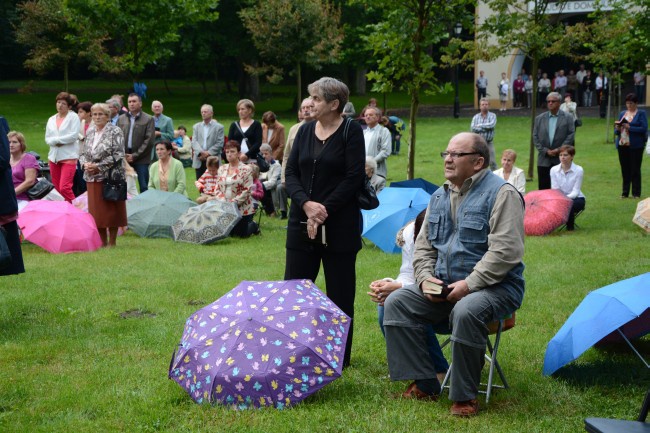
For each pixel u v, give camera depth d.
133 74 26.22
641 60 16.78
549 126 14.10
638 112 15.68
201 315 5.25
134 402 5.10
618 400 5.15
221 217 11.70
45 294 8.18
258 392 4.90
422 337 5.15
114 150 10.89
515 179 12.48
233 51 43.53
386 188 11.07
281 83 63.84
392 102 50.34
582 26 19.02
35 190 11.88
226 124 35.66
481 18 40.12
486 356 5.69
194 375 5.03
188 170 21.36
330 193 5.69
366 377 5.64
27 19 35.75
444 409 4.99
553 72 50.38
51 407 5.06
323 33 36.34
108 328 6.91
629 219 13.18
